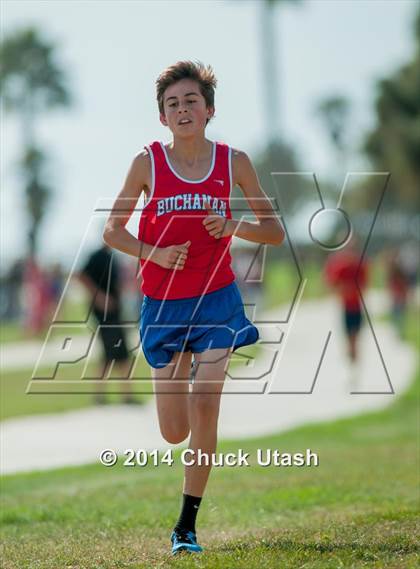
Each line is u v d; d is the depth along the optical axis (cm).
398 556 1612
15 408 4388
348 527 1909
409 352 6912
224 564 1552
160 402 1844
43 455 3250
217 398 1755
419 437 3522
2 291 12375
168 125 1794
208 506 2336
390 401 4625
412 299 13112
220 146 1809
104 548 1844
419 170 19550
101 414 4116
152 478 2784
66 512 2320
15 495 2617
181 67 1789
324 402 4625
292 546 1698
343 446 3353
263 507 2311
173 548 1734
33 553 1834
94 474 2933
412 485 2484
